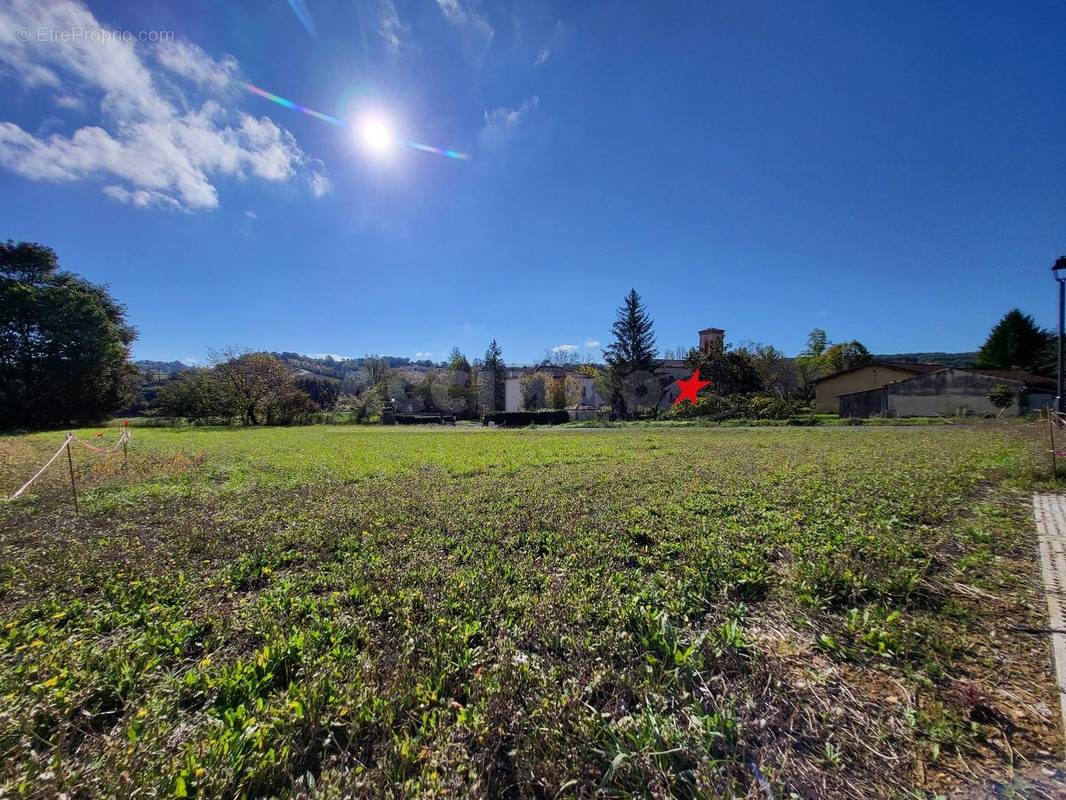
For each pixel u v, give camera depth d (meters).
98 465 9.91
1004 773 1.54
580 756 1.59
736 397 27.84
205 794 1.45
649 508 5.34
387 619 2.73
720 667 2.15
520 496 6.24
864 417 25.17
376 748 1.68
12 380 29.23
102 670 2.18
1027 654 2.24
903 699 1.93
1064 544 3.73
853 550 3.64
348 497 6.42
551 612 2.70
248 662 2.26
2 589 3.33
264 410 34.53
